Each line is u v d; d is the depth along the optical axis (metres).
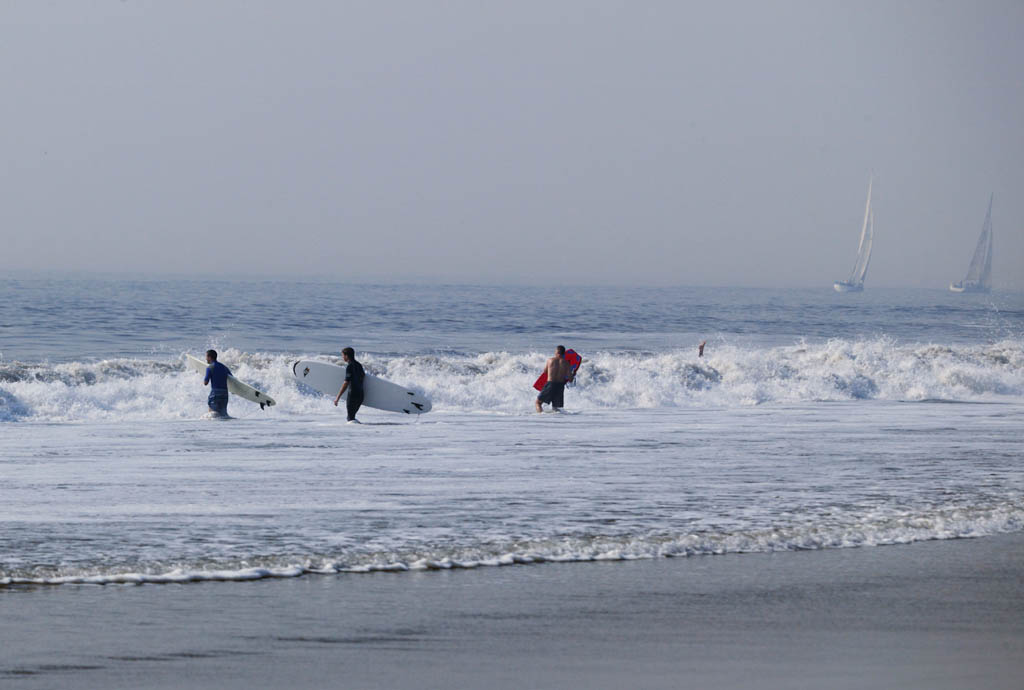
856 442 74.56
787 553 38.38
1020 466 62.72
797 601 31.59
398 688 23.56
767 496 50.78
